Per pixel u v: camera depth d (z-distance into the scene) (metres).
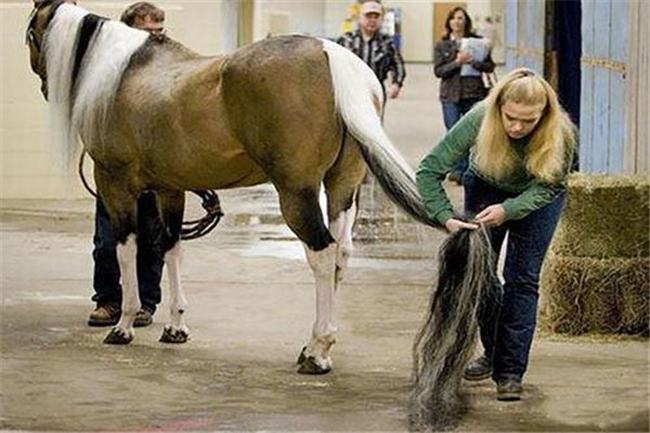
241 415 7.68
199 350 9.18
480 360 8.30
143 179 9.20
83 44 9.41
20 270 11.93
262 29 25.22
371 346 9.27
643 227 9.57
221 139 8.53
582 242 9.58
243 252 12.81
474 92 18.00
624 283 9.55
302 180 8.27
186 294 10.97
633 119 11.10
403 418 7.60
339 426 7.45
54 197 16.20
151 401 7.97
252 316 10.20
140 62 9.11
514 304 7.82
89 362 8.87
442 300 7.41
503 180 7.68
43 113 16.12
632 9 11.16
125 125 9.04
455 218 7.59
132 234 9.28
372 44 16.25
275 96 8.20
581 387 8.24
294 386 8.27
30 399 8.01
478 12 40.34
